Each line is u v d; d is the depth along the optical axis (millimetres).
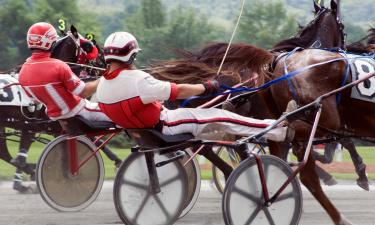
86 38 13977
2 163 18844
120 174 9234
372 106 10227
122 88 8422
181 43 44906
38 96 9711
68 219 10625
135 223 9289
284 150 10812
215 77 10211
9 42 43719
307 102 9930
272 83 9945
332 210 9742
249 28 46062
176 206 9492
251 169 8492
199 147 10023
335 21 12531
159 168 9422
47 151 10648
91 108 9812
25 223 10297
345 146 13398
